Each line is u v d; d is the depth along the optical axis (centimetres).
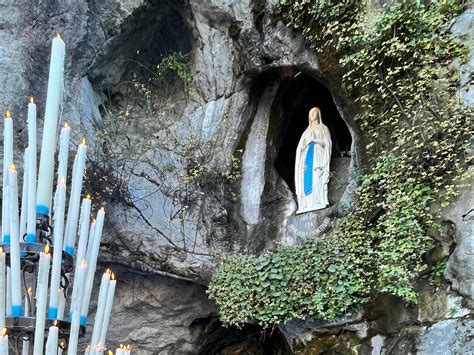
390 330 537
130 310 737
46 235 338
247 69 701
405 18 564
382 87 581
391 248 521
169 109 749
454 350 457
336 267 583
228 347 816
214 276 645
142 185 695
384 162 550
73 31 694
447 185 505
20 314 312
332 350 594
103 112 770
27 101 655
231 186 705
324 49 634
